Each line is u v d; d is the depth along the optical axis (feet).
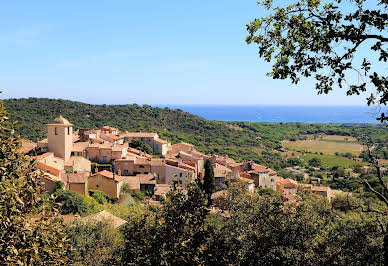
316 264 53.16
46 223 41.98
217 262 43.09
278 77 34.30
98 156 239.91
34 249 36.63
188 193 46.42
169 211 45.21
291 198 215.72
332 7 30.76
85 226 97.30
